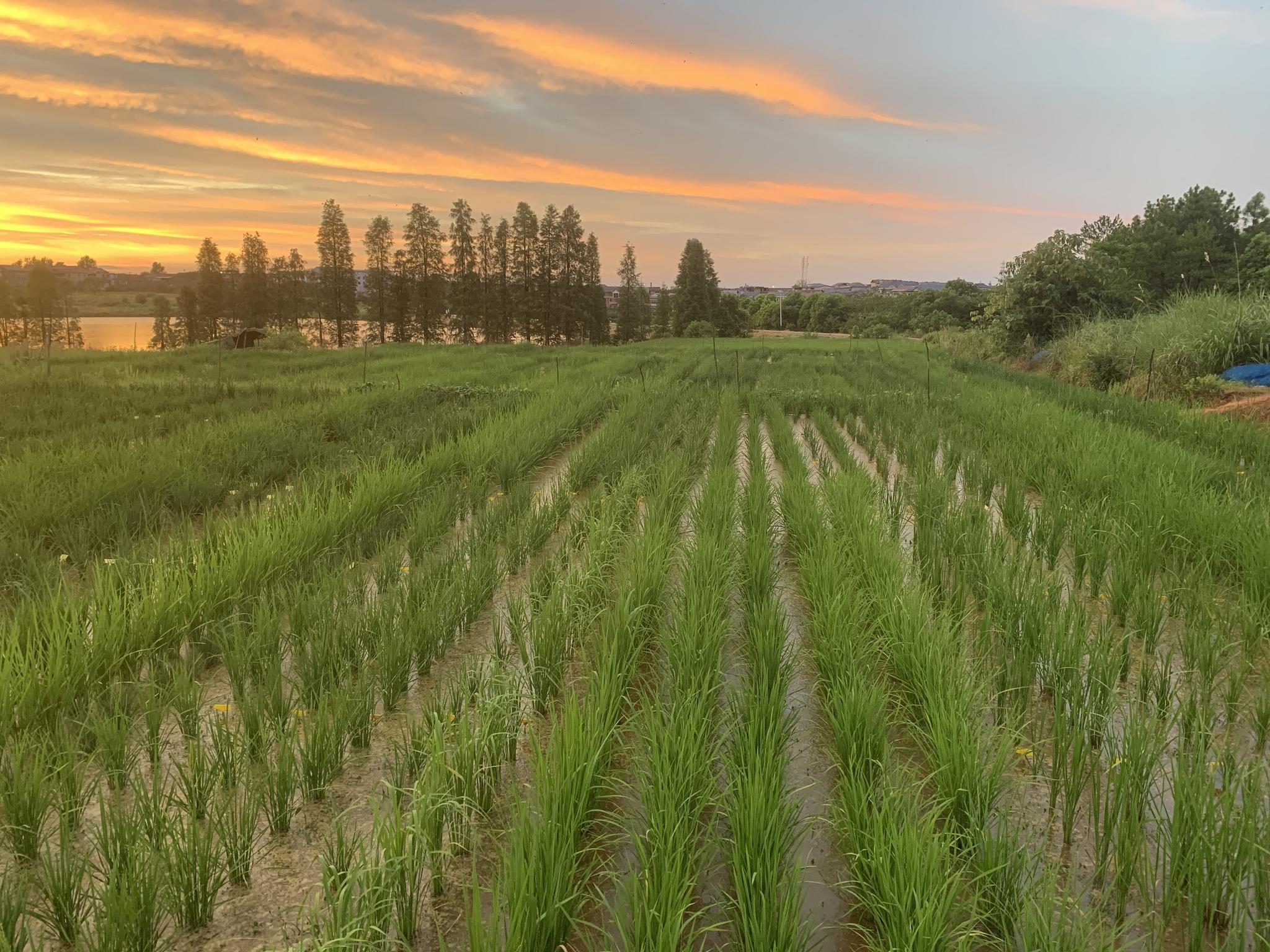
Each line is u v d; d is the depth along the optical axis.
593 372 27.73
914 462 10.89
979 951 2.89
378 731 4.41
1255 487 8.48
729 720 4.22
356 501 7.89
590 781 3.47
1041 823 3.58
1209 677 4.40
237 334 45.97
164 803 3.67
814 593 5.75
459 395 18.70
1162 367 18.00
